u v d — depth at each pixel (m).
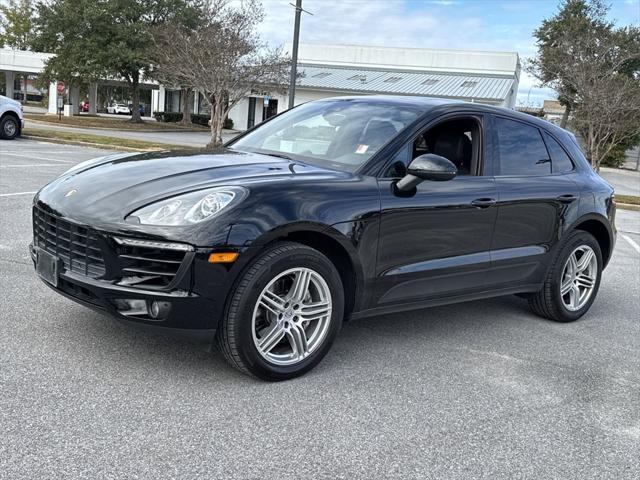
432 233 3.95
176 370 3.41
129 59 37.44
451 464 2.72
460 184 4.13
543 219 4.71
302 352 3.47
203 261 2.99
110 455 2.53
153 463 2.51
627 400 3.61
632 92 19.92
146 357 3.54
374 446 2.82
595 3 33.50
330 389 3.38
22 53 47.41
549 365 4.08
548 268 4.91
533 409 3.37
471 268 4.23
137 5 38.19
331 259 3.66
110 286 3.05
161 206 3.10
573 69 21.45
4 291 4.46
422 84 39.91
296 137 4.29
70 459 2.47
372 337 4.32
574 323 5.17
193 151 4.20
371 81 41.16
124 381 3.22
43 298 4.38
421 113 4.13
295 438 2.82
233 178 3.34
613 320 5.34
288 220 3.22
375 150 3.86
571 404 3.48
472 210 4.14
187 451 2.62
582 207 5.02
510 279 4.62
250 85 23.80
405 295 3.94
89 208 3.22
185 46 24.09
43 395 2.99
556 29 33.66
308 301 3.51
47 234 3.48
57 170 11.80
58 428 2.70
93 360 3.44
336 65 45.47
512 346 4.40
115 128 35.03
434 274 4.02
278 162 3.79
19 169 11.45
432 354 4.07
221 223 3.04
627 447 3.03
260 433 2.83
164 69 26.81
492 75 41.97
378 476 2.58
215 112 23.89
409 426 3.04
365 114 4.27
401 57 43.94
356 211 3.51
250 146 4.41
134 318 3.06
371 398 3.31
